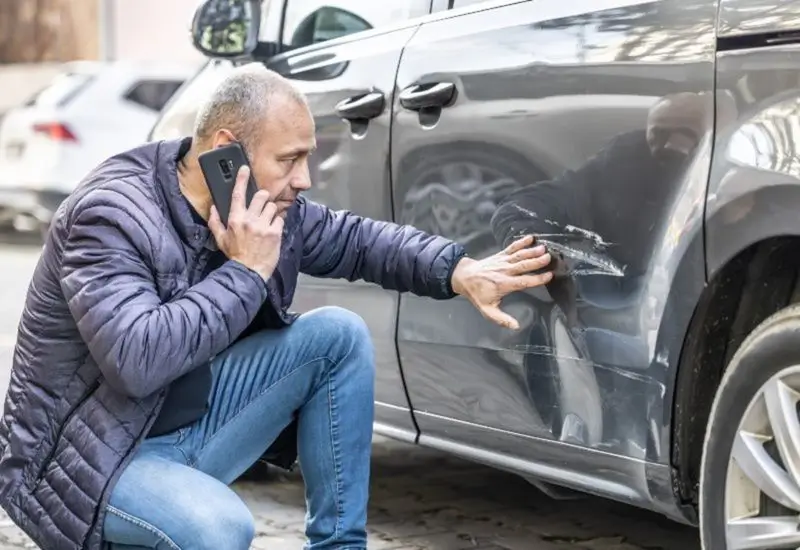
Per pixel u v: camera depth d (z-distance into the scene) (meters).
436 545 4.11
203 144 2.84
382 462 5.38
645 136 3.04
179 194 2.84
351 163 4.14
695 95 2.91
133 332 2.63
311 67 4.48
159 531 2.69
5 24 19.22
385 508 4.60
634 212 3.07
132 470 2.76
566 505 4.66
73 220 2.75
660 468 3.05
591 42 3.23
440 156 3.73
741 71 2.79
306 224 3.27
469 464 5.34
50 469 2.78
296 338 3.07
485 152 3.56
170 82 13.67
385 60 4.04
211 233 2.87
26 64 19.19
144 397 2.73
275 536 4.21
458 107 3.66
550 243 3.32
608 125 3.15
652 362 3.03
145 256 2.74
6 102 19.30
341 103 4.19
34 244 14.38
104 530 2.74
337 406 3.09
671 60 2.98
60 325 2.78
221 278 2.74
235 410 3.02
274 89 2.83
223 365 3.03
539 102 3.36
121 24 18.50
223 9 4.84
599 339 3.18
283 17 4.80
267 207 2.80
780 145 2.69
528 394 3.44
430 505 4.64
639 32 3.09
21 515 2.81
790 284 2.96
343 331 3.09
